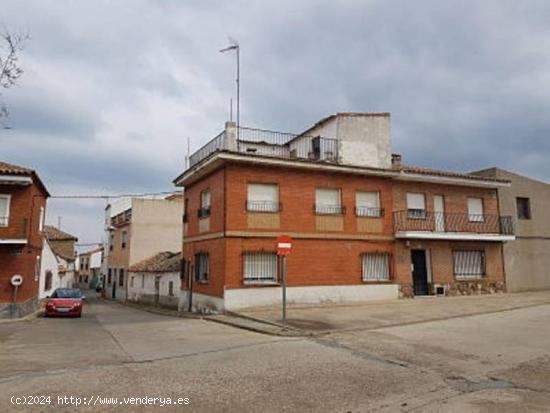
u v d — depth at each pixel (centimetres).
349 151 2203
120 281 3972
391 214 2167
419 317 1505
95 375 772
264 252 1870
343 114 2234
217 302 1848
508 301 1938
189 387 690
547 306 1778
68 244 5162
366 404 603
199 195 2177
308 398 630
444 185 2330
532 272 2517
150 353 990
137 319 1917
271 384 704
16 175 2017
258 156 1856
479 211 2417
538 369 786
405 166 2420
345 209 2056
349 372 779
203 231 2077
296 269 1912
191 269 2211
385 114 2323
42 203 2558
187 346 1082
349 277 2017
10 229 2039
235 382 717
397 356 912
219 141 2092
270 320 1492
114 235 4384
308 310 1750
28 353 1000
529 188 2595
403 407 590
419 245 2214
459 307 1755
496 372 770
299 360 884
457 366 816
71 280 5084
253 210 1873
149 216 3684
